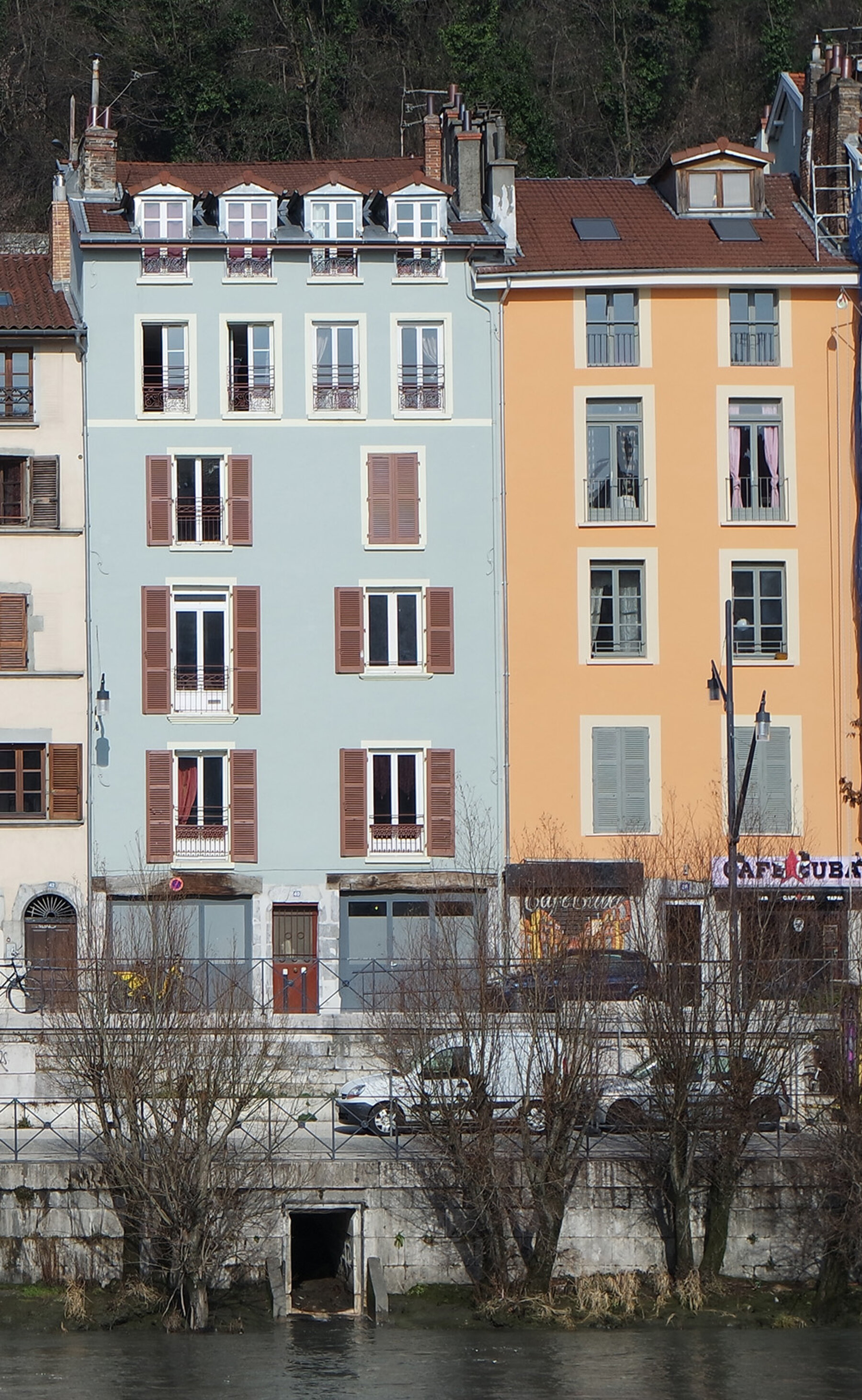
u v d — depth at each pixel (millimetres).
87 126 73562
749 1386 39031
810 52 99938
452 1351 41094
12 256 67250
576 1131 44219
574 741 64000
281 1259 43625
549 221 67875
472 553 64562
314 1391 38219
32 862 62344
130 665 63312
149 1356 40500
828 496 65188
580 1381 39219
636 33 102562
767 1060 44500
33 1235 43250
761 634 64812
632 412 65188
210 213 66438
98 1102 43125
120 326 64188
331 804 63656
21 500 63562
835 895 61594
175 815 63250
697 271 64750
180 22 96500
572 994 44562
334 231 65438
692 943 46125
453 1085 43781
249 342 64812
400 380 64875
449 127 70188
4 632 62875
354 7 101000
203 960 54281
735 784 51875
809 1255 44625
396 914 63500
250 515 64125
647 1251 44688
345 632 63906
